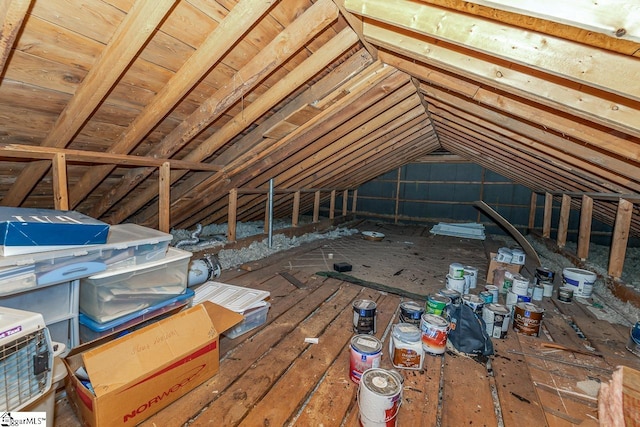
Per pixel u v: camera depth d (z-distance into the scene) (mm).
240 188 3773
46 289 1319
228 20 1468
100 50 1479
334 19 1572
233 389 1439
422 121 4094
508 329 2143
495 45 1195
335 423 1265
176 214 3576
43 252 1238
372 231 6137
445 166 6945
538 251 4941
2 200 2443
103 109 1847
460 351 1819
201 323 1478
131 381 1153
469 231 5965
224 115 2338
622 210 3029
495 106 2037
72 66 1511
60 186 1931
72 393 1242
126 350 1197
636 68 1007
